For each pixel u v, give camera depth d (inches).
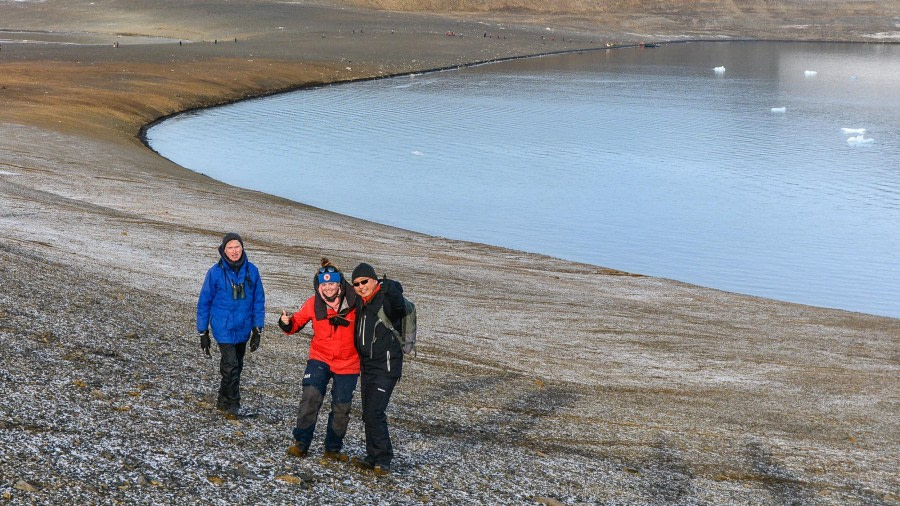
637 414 467.2
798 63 4958.2
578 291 884.6
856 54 5659.5
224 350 319.0
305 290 713.0
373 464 288.7
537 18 7440.9
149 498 236.5
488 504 282.0
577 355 603.8
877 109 3048.7
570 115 2790.4
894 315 1039.0
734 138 2416.3
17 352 360.2
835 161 2081.7
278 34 5251.0
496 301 771.4
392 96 3169.3
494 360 556.1
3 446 249.8
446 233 1363.2
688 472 370.6
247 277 318.7
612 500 312.3
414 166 1911.9
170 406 329.4
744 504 335.0
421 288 790.5
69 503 223.3
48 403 300.2
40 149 1536.7
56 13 6284.5
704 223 1492.4
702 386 555.8
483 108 2896.2
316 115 2630.4
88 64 3201.3
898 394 575.5
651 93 3447.3
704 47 6156.5
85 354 382.6
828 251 1328.7
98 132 1915.6
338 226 1200.8
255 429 321.1
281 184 1660.9
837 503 353.7
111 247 771.4
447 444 350.9
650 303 856.3
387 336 277.0
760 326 787.4
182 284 657.6
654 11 7741.1
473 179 1801.2
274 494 255.6
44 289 498.3
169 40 5036.9
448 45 5078.7
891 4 7628.0
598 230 1429.6
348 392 286.2
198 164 1800.0
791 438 456.1
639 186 1785.2
